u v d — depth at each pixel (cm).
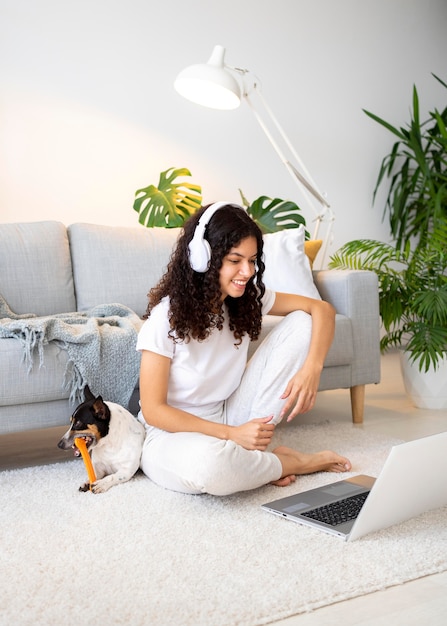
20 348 218
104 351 229
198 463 180
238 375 213
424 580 144
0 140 360
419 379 307
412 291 315
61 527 171
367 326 283
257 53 422
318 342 207
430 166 470
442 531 167
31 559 154
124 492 195
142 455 204
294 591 138
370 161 466
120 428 204
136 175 394
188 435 189
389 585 141
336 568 147
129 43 387
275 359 207
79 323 248
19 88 362
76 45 374
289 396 201
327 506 179
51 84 369
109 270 294
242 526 171
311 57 439
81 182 380
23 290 277
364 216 467
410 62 477
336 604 135
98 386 228
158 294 201
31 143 367
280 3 427
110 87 384
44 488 200
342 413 304
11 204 364
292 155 438
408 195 463
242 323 202
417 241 479
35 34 364
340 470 211
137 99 391
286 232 296
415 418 291
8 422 220
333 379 275
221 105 333
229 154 419
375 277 285
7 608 133
